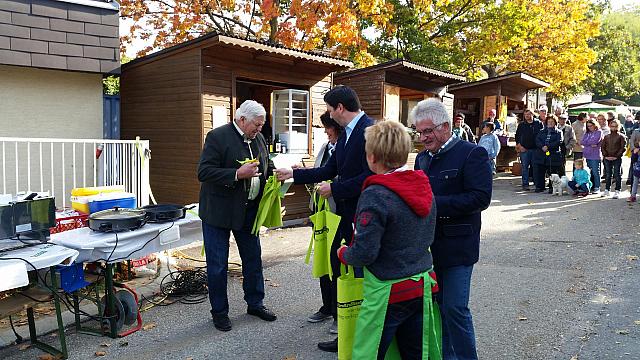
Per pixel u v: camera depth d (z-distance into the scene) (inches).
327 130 169.8
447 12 706.8
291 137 344.2
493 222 336.8
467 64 754.8
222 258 169.8
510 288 206.5
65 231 165.8
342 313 110.7
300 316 183.8
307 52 324.8
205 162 164.1
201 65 297.1
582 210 370.3
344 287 110.7
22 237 139.4
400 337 104.0
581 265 236.1
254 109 165.9
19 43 256.8
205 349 157.4
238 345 160.1
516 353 150.2
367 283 99.3
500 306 187.3
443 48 708.0
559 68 852.0
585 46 876.6
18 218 137.7
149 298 201.3
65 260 138.9
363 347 97.7
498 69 893.8
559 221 335.3
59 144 288.7
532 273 225.8
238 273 235.3
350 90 147.8
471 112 679.7
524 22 709.3
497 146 491.2
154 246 166.7
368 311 97.4
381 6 548.4
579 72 878.4
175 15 558.3
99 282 175.0
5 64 253.8
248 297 181.8
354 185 140.6
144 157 249.8
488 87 625.9
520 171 598.5
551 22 823.1
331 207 164.4
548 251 262.4
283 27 522.9
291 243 293.7
